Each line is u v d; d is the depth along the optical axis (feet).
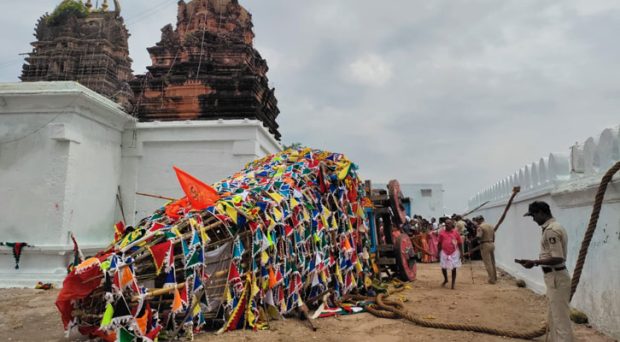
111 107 37.88
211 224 18.99
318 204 24.38
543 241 16.38
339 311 23.08
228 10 57.36
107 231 38.68
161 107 48.57
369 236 31.99
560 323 15.70
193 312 17.71
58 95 33.32
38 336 18.80
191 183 19.34
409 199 98.12
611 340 17.99
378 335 18.75
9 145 33.91
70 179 33.50
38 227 32.65
